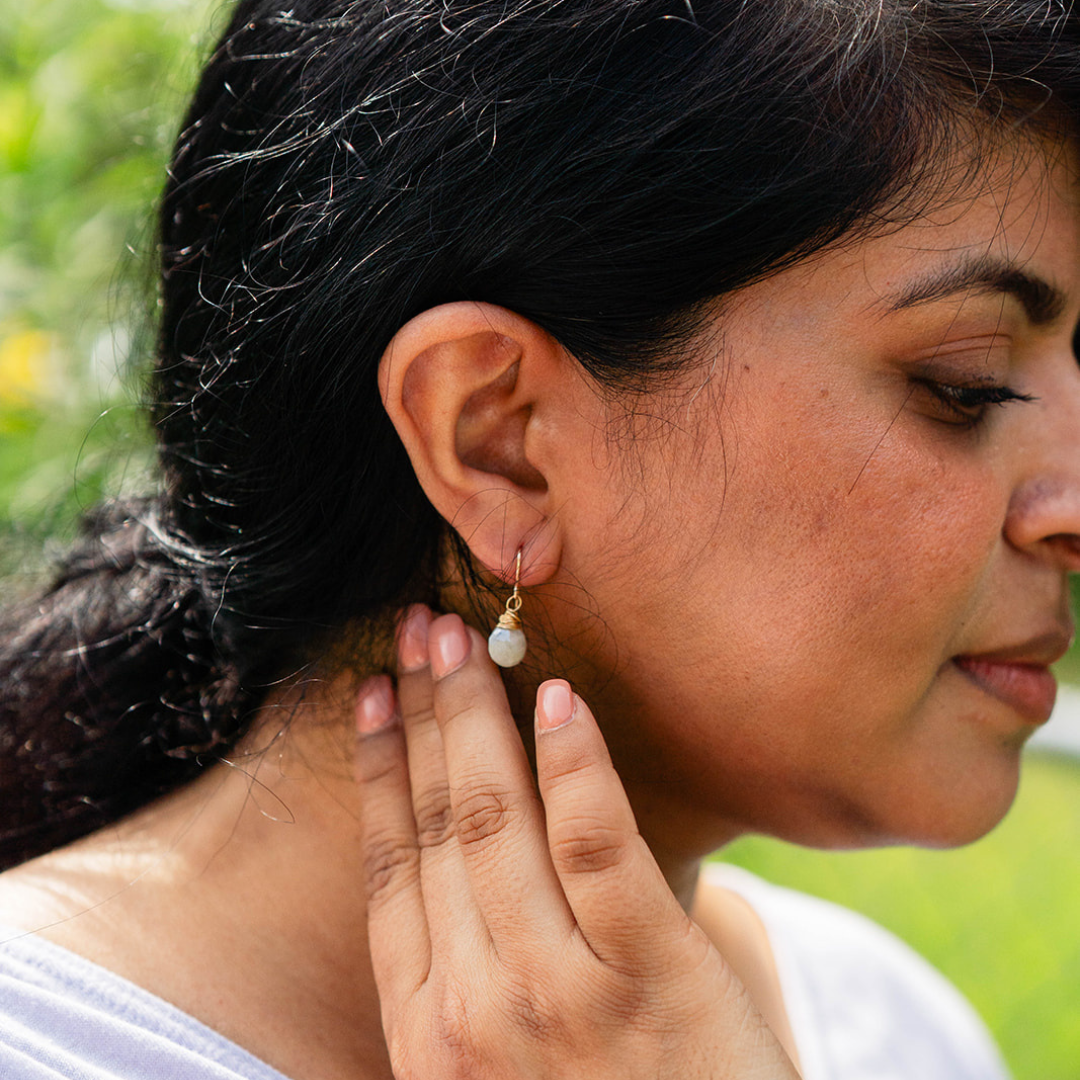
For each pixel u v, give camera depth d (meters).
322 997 1.04
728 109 0.90
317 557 1.07
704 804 1.12
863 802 1.07
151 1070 0.92
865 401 0.96
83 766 1.22
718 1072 0.90
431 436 0.98
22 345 2.04
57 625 1.31
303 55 1.06
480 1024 0.93
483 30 0.95
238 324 1.05
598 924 0.91
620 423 0.97
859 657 0.99
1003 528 1.04
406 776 1.06
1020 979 2.81
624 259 0.92
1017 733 1.09
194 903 1.04
